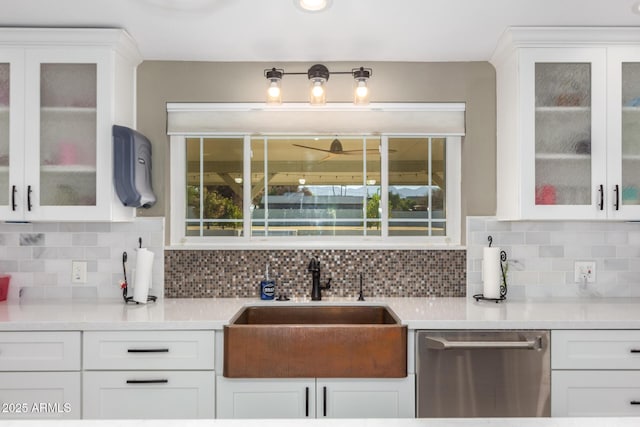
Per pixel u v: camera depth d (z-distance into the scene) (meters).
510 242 2.55
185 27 2.18
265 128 2.57
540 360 1.93
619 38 2.20
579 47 2.21
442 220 2.67
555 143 2.23
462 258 2.56
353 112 2.58
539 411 1.92
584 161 2.23
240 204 2.66
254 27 2.17
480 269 2.55
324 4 1.96
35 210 2.18
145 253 2.37
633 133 2.24
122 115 2.35
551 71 2.23
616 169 2.21
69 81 2.21
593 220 2.27
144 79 2.55
